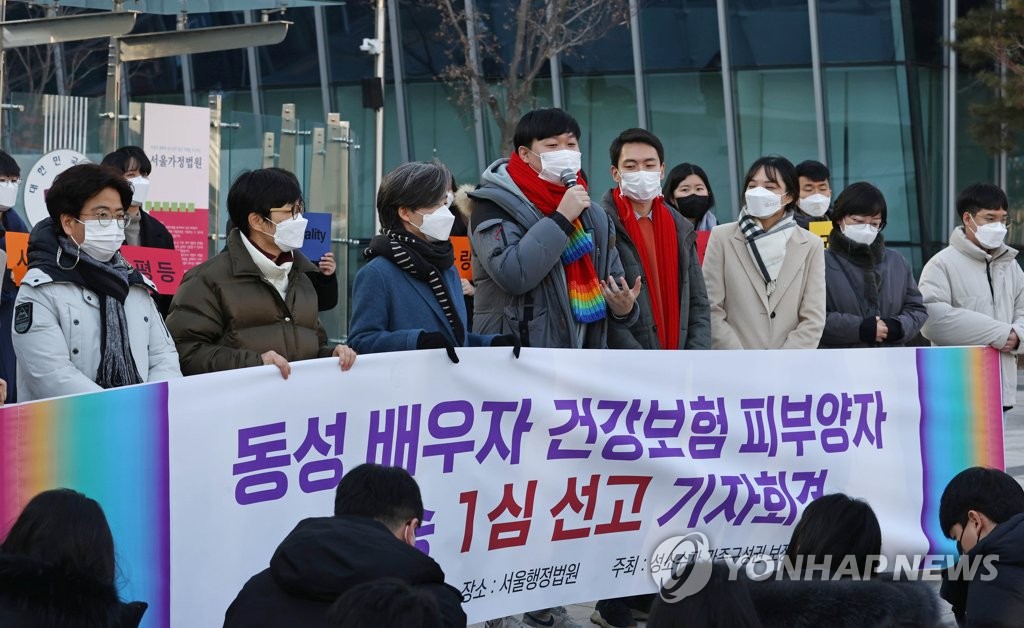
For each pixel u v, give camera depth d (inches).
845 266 262.7
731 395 218.2
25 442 148.7
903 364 237.9
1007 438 446.6
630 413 206.8
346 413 176.6
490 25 946.7
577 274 215.5
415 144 998.4
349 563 128.5
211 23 971.9
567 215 206.7
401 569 128.8
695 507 214.8
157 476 159.5
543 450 197.9
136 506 157.5
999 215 277.7
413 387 183.5
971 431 245.0
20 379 175.6
